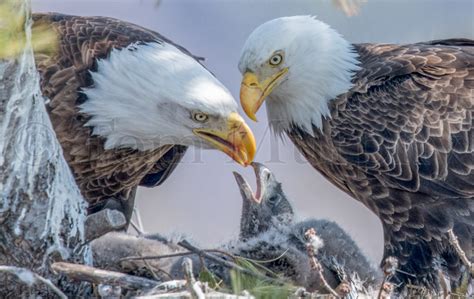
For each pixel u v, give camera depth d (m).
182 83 11.77
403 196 12.34
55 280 9.82
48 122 9.98
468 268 10.45
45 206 9.79
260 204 12.15
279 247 10.98
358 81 12.73
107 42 12.08
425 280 12.22
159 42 12.20
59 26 12.23
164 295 9.27
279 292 9.92
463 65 12.73
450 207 12.19
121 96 11.81
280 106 13.16
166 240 11.36
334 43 12.96
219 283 10.13
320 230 11.62
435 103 12.45
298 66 12.80
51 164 9.87
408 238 12.35
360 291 10.72
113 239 11.27
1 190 9.59
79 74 11.89
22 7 9.09
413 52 12.91
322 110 12.79
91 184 12.62
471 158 12.25
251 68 12.80
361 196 12.77
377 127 12.46
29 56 9.60
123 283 9.42
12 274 9.42
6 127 9.57
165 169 13.59
